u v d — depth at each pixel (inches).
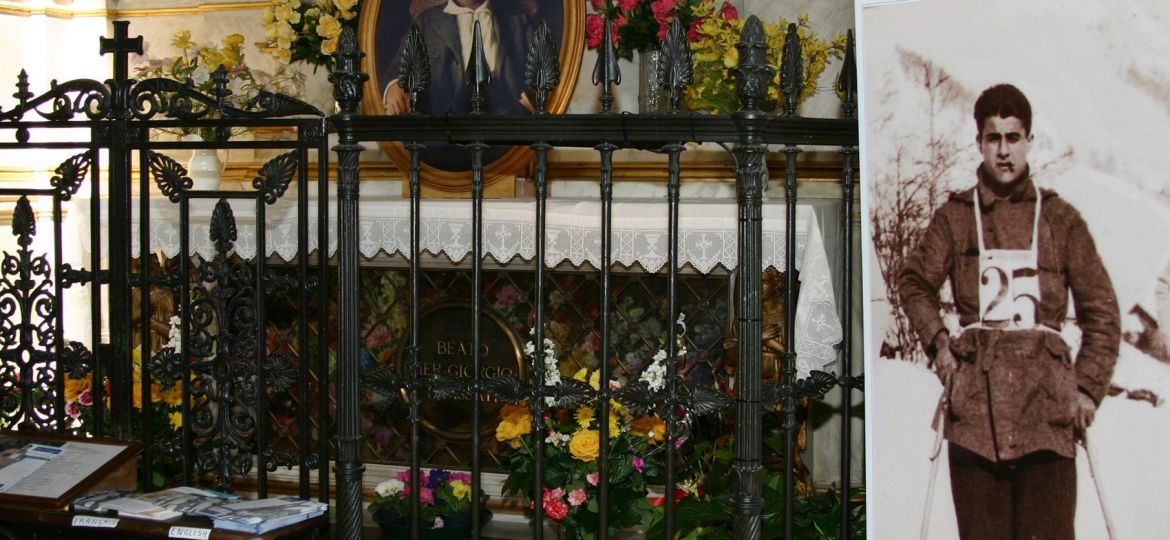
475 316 128.5
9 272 154.8
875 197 106.0
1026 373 100.6
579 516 144.9
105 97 148.0
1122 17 95.1
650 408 124.2
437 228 154.0
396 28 189.8
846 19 182.4
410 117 127.4
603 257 125.4
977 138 101.3
